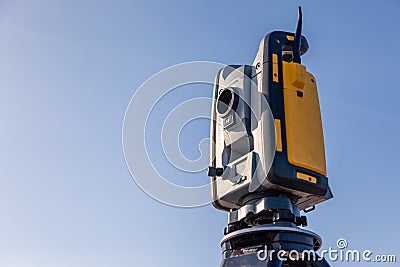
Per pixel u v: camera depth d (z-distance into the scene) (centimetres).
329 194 527
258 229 489
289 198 513
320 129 525
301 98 520
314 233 504
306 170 500
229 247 515
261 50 538
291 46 550
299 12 545
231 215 543
